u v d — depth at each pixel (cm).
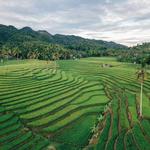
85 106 7256
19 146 4725
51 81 9931
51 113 6512
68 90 8700
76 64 17012
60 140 5166
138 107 7031
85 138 5259
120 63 17600
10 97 7288
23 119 5931
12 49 19425
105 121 6003
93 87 9550
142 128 5497
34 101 7138
